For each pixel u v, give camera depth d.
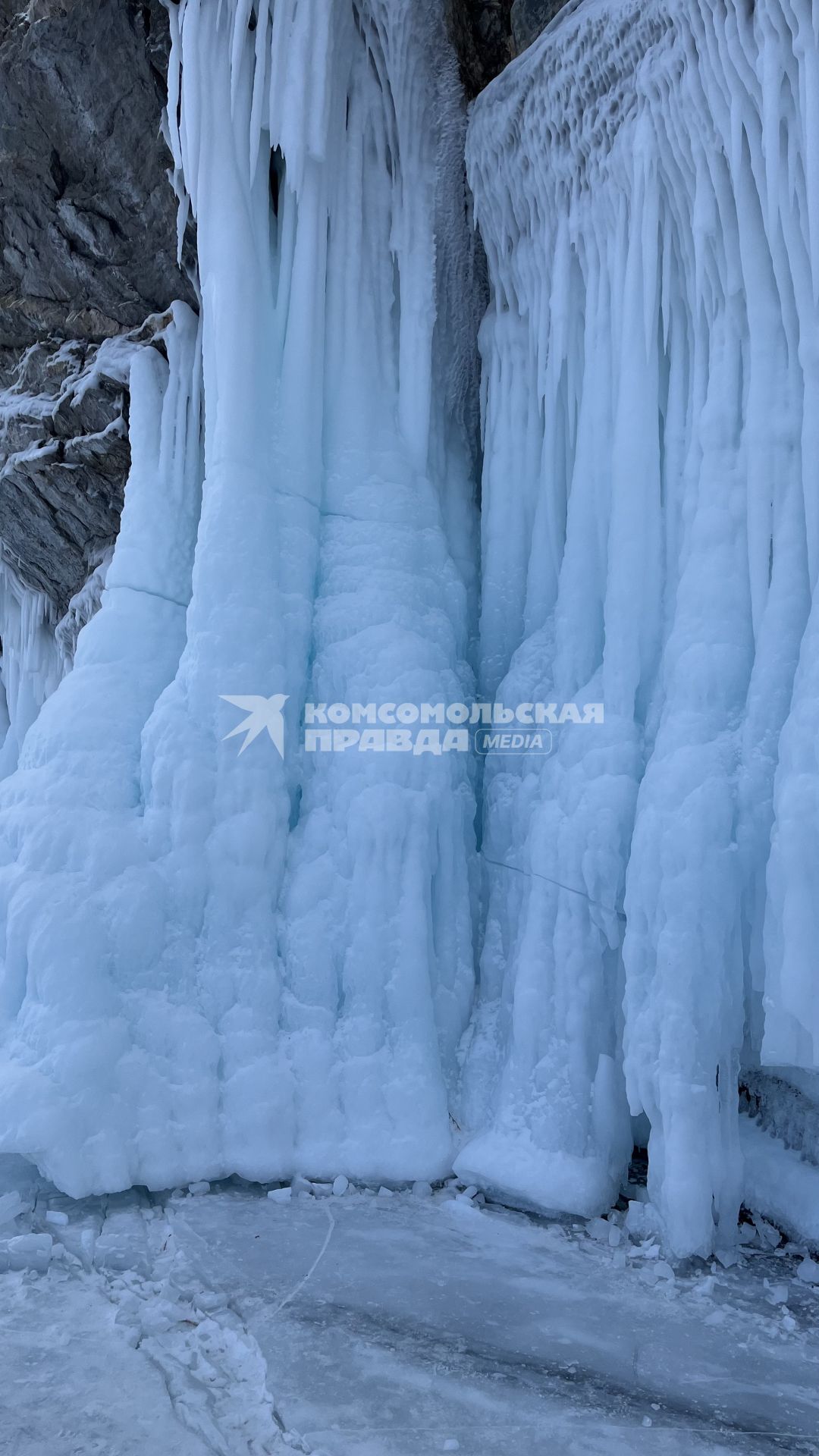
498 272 6.55
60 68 5.90
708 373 5.20
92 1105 4.75
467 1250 4.43
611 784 5.12
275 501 5.83
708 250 5.06
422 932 5.43
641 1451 2.99
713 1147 4.41
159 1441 2.98
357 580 5.96
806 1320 3.86
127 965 5.07
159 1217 4.65
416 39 6.16
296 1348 3.52
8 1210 4.59
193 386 6.60
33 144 6.35
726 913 4.51
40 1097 4.66
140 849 5.31
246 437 5.68
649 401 5.38
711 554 4.95
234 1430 3.06
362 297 6.31
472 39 6.27
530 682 5.88
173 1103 4.95
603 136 5.52
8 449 8.24
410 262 6.42
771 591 4.71
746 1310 3.92
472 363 7.05
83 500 8.25
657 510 5.36
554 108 5.69
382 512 6.11
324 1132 5.12
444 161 6.48
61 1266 4.18
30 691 10.38
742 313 5.00
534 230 6.17
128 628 6.10
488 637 6.43
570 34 5.41
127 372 6.93
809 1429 3.13
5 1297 3.91
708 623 4.88
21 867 5.25
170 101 5.77
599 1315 3.85
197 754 5.40
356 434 6.21
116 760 5.62
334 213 6.20
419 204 6.43
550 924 5.26
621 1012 5.04
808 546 4.59
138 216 6.57
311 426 5.99
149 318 6.94
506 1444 3.00
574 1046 5.00
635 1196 4.94
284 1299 3.88
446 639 6.12
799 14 4.31
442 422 6.94
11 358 7.95
